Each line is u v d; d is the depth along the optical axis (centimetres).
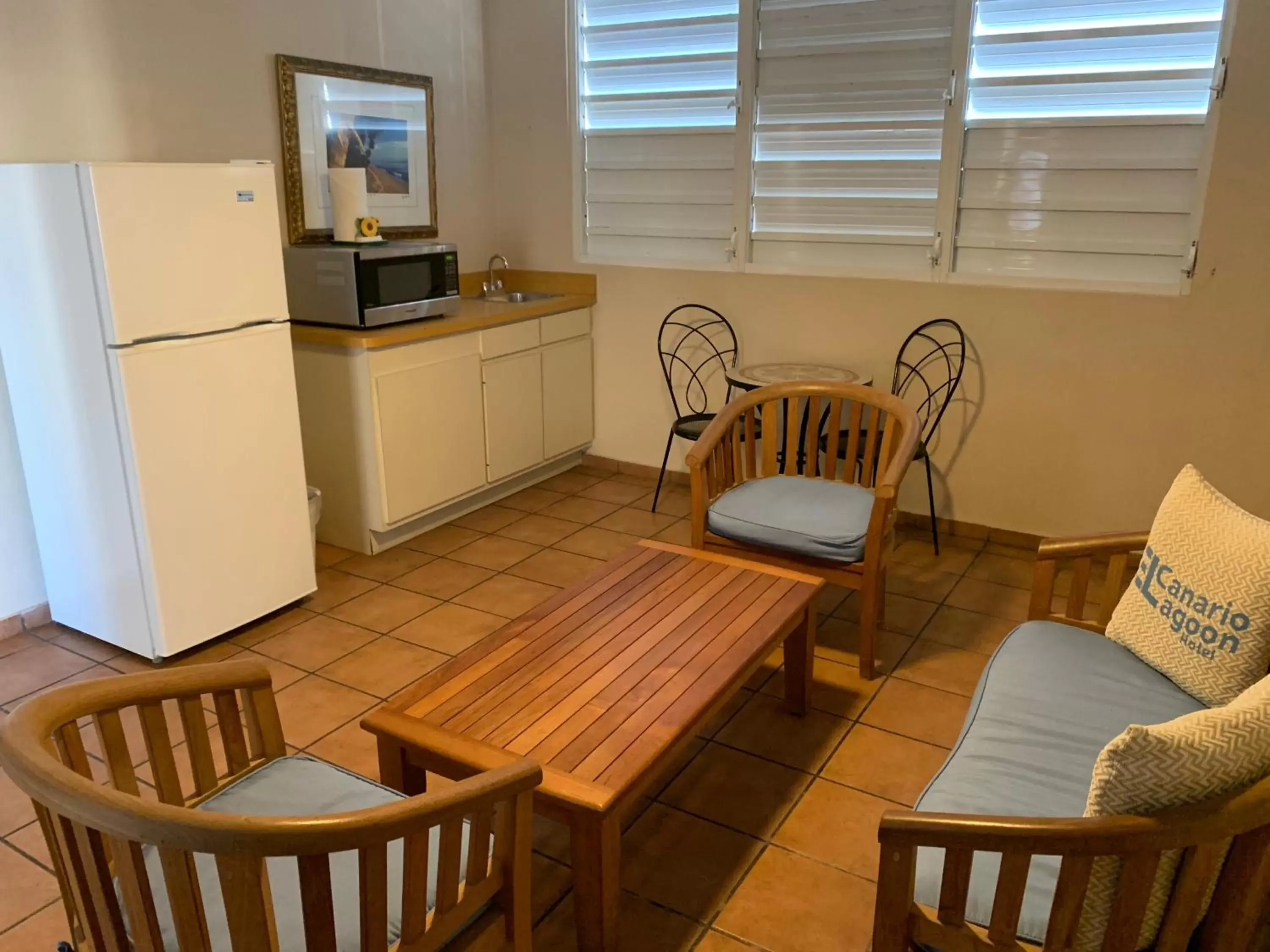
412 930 125
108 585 282
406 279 357
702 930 185
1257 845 120
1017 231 356
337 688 272
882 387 394
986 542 385
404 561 361
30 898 194
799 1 376
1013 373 366
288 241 369
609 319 453
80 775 110
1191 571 190
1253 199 312
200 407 273
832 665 285
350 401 348
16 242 259
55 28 286
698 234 422
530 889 146
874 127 372
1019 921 129
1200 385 335
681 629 214
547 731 173
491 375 396
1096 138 335
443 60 428
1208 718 120
